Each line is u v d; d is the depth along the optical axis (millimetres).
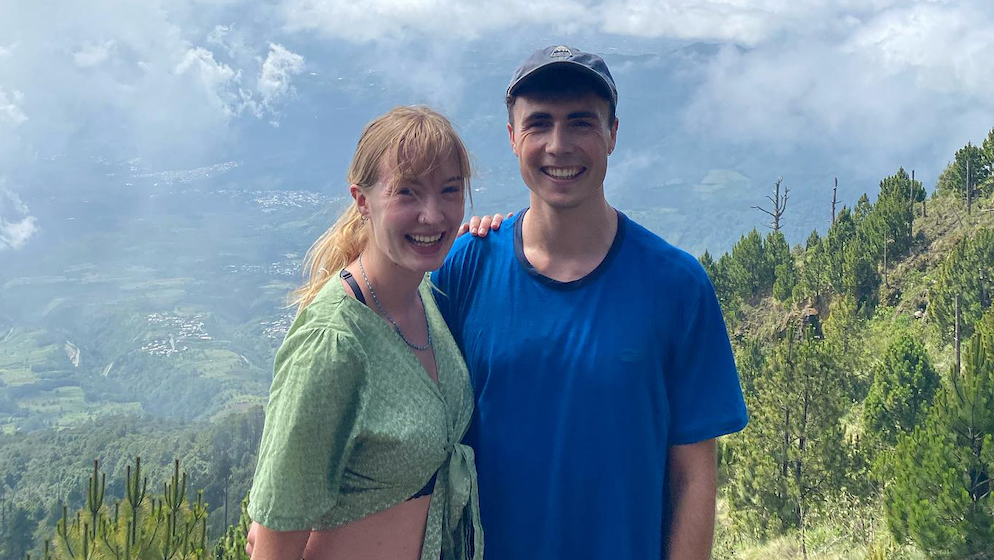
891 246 41062
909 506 10227
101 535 4953
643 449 2504
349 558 2365
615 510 2479
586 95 2459
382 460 2287
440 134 2256
